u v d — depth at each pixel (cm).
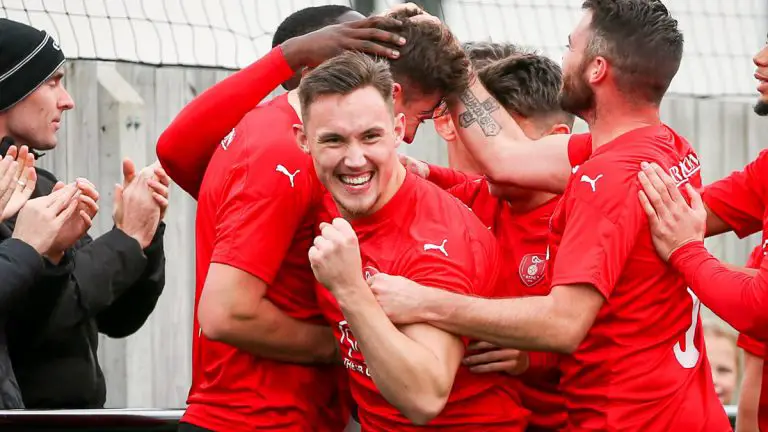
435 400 1124
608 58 1229
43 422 1306
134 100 2284
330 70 1142
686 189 1226
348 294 1113
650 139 1220
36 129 1658
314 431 1323
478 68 1562
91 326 1620
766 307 1143
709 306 1175
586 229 1174
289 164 1238
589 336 1211
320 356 1285
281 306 1288
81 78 2245
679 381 1204
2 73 1627
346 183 1151
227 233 1234
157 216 1659
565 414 1355
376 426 1238
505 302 1156
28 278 1422
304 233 1274
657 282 1201
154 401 2292
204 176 1315
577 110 1277
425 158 2480
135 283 1683
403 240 1180
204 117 1316
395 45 1269
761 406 1331
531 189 1357
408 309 1134
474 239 1203
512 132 1380
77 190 1495
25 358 1538
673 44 1234
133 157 2286
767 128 2659
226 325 1218
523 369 1270
